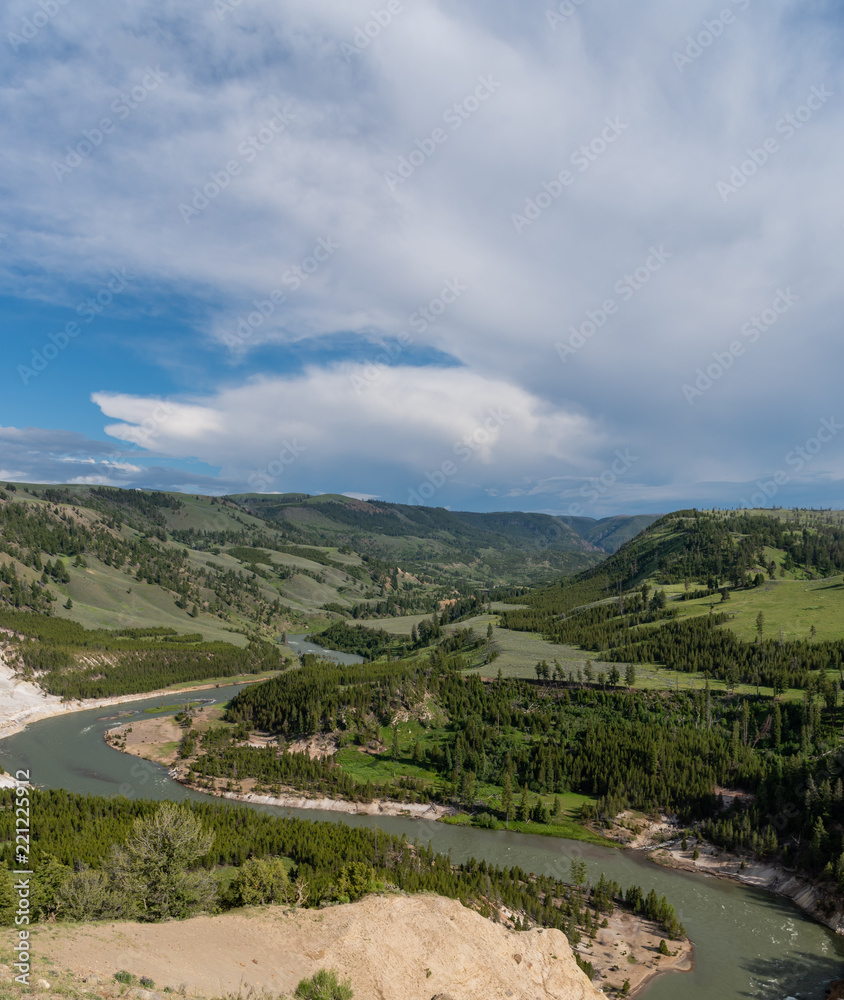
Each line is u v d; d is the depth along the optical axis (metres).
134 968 40.62
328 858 93.12
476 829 128.75
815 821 106.81
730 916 94.31
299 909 63.59
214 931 54.16
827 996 74.19
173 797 142.50
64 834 98.12
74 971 37.75
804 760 128.75
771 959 82.50
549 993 61.66
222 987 42.28
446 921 64.75
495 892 88.88
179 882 61.16
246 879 68.69
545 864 111.69
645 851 119.06
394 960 55.44
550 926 84.75
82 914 52.53
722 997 74.00
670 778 136.25
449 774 154.12
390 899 67.62
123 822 105.62
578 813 133.75
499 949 64.81
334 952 54.19
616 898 97.81
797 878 103.00
